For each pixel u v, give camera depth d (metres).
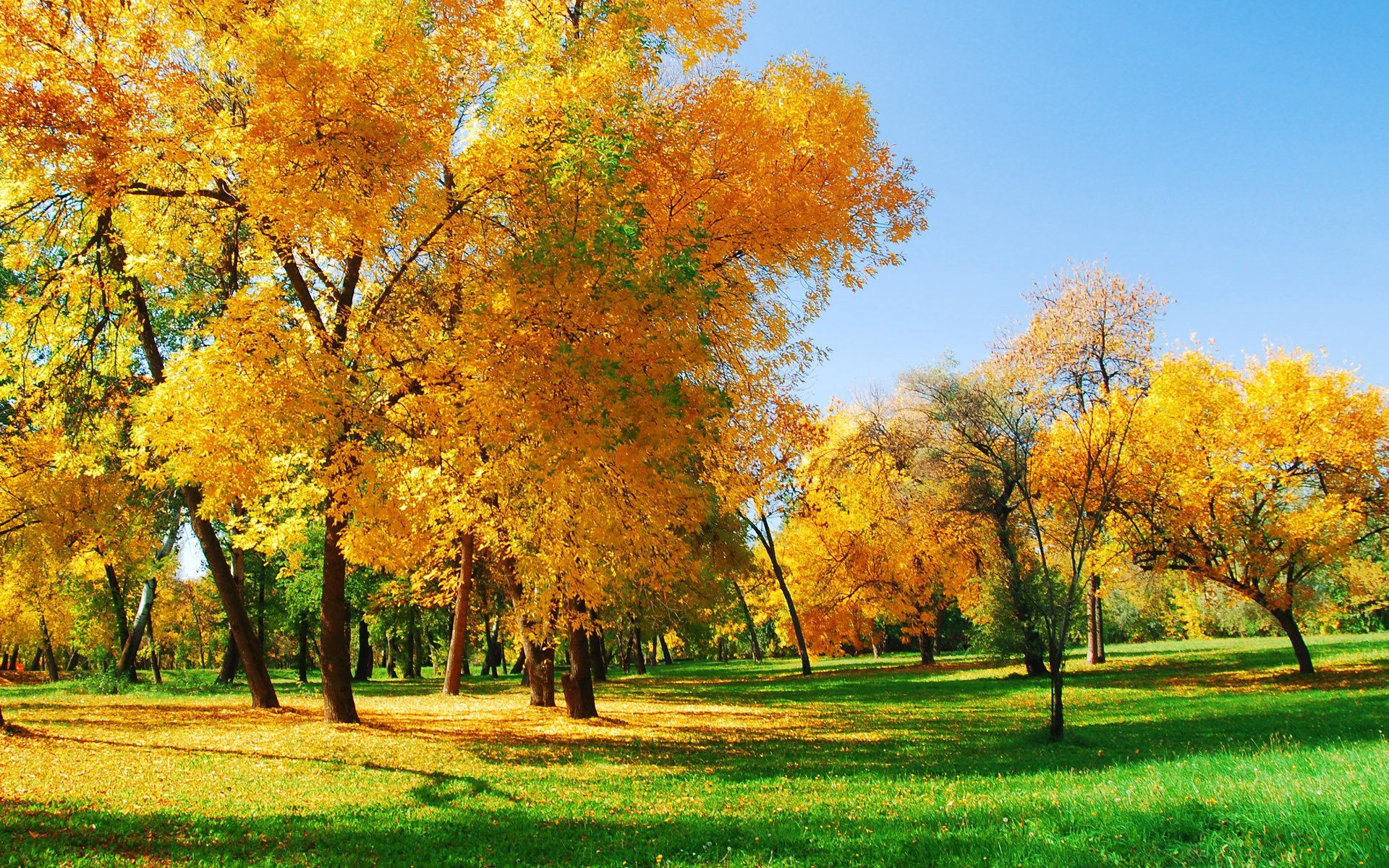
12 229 9.42
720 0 10.93
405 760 9.36
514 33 9.15
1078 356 15.23
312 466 9.59
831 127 10.49
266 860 5.03
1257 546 20.09
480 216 9.39
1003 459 22.34
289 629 33.53
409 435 9.55
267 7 8.66
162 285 12.16
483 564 23.45
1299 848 4.11
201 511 9.19
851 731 13.35
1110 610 48.97
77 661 49.56
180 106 8.63
